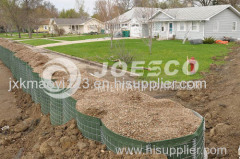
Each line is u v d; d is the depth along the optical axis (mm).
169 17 27125
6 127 6668
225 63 12242
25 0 41938
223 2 40781
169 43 23047
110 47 20328
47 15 68812
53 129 5473
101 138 4270
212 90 8062
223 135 5309
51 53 19250
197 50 17328
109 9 23031
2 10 46906
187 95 7742
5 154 5395
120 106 4691
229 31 25578
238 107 6379
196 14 25172
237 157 4625
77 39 32188
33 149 4918
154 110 4594
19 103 8922
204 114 6551
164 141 3510
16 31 68312
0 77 12781
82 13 53094
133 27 33062
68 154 4238
